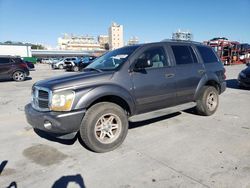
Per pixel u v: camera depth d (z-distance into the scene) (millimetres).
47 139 4719
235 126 5207
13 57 15789
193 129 5039
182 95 5273
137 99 4477
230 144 4215
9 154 4074
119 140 4188
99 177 3283
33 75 20844
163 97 4895
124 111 4406
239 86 11062
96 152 4051
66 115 3738
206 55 6055
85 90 3879
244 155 3775
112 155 3936
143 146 4242
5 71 15219
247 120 5664
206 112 5875
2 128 5488
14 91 11125
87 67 5020
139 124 5414
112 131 4207
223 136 4609
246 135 4648
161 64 4953
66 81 3943
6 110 7270
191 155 3820
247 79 10320
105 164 3641
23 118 6328
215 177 3168
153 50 4883
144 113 4754
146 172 3359
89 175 3344
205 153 3877
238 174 3223
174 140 4461
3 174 3432
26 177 3344
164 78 4867
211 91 5930
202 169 3381
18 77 15742
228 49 27141
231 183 3023
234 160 3613
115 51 5078
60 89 3797
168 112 4969
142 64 4492
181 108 5262
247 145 4160
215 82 6066
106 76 4172
